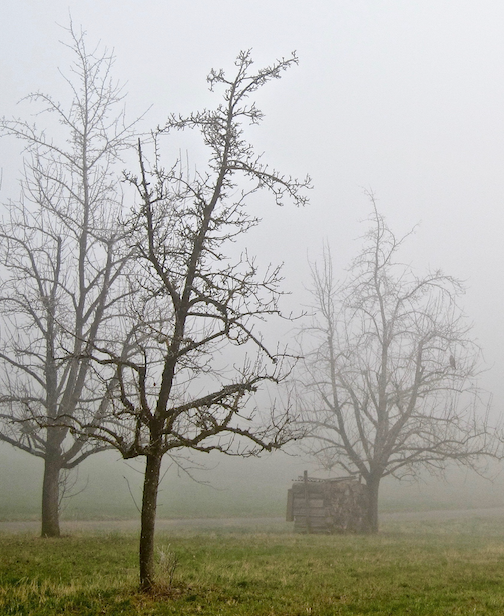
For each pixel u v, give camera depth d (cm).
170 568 1212
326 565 1600
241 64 1299
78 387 2267
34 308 2214
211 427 1127
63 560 1508
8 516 3291
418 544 2316
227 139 1255
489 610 1016
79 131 2423
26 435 2247
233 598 1098
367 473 3089
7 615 895
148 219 1183
